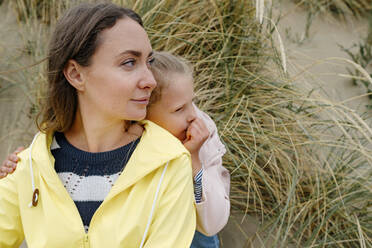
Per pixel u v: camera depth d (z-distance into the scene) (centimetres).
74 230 111
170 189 112
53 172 114
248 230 208
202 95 227
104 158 117
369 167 222
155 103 139
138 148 115
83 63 108
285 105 234
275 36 266
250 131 211
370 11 332
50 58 115
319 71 287
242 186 220
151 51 113
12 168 122
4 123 244
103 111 113
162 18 247
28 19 288
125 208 110
